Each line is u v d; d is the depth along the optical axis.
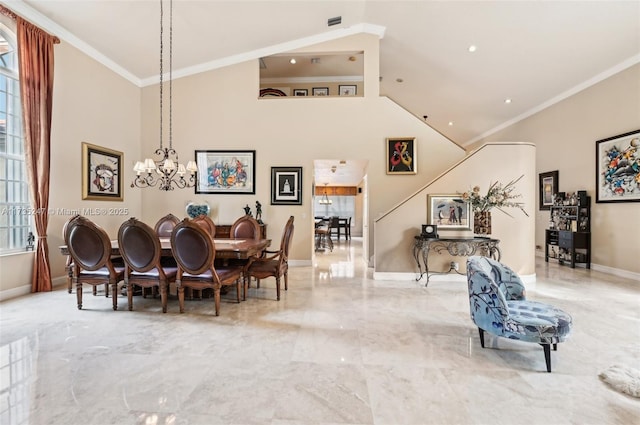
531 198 4.74
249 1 4.57
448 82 6.95
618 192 5.20
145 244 3.21
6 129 3.84
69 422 1.62
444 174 4.84
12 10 3.76
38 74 3.94
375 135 6.07
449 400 1.84
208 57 5.94
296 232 6.19
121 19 4.41
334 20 5.48
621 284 4.64
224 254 3.31
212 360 2.29
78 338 2.65
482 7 4.58
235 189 6.21
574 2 4.14
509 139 8.36
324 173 9.07
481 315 2.48
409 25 5.47
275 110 6.18
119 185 5.64
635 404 1.81
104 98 5.28
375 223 4.97
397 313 3.36
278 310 3.44
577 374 2.14
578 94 6.05
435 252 4.86
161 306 3.55
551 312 2.40
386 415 1.70
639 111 4.87
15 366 2.18
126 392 1.89
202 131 6.22
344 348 2.51
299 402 1.81
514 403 1.81
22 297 3.82
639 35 4.45
